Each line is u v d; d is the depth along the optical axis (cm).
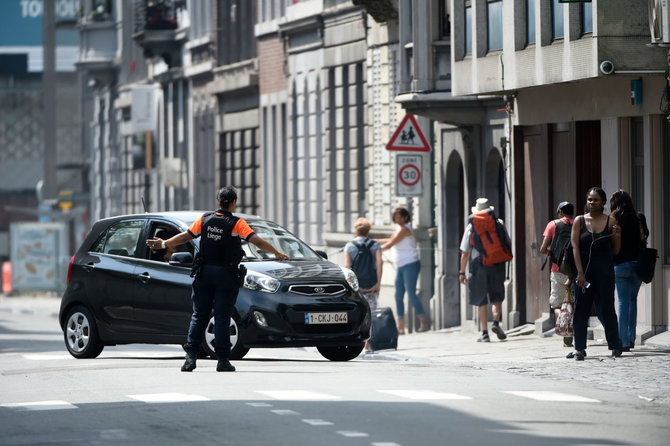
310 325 3544
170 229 3750
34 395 2836
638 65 3900
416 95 5341
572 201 4512
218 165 9912
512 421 2383
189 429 2286
